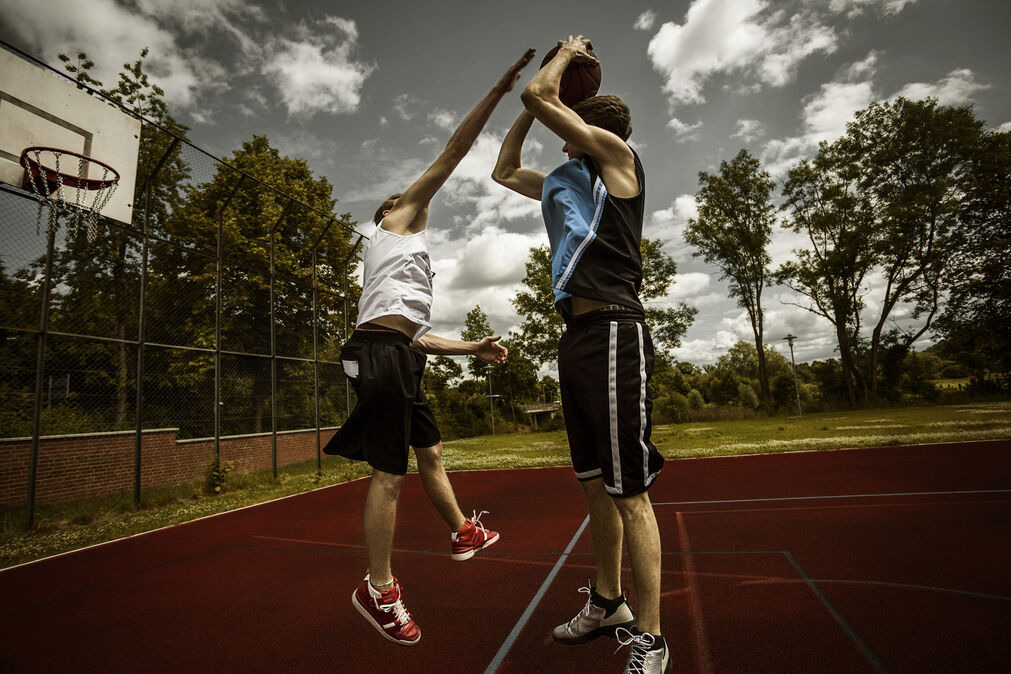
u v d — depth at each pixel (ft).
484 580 10.28
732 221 102.06
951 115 86.53
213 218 40.32
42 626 8.98
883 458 27.04
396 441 5.69
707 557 11.02
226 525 19.58
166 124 55.47
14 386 25.48
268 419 39.70
